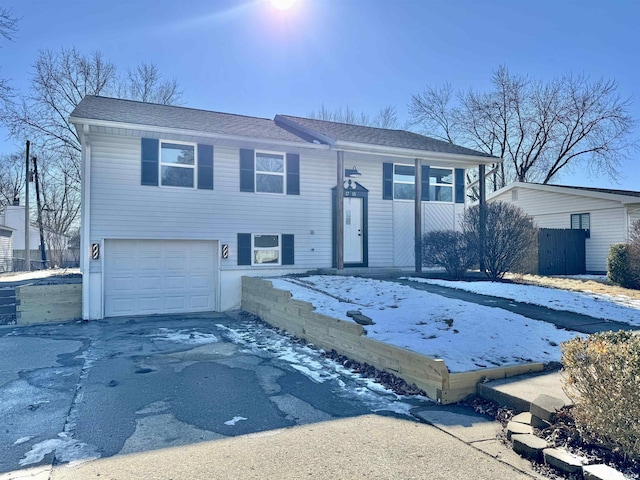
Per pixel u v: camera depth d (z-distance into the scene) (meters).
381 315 7.66
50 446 3.87
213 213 12.94
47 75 23.77
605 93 27.72
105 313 11.95
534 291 10.38
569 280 13.88
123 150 11.98
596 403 3.41
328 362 6.93
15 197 39.31
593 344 3.62
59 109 24.36
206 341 8.71
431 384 5.13
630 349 3.36
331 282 11.49
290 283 11.35
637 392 3.13
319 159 14.35
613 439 3.29
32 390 5.57
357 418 4.52
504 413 4.49
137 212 12.09
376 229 15.00
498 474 3.28
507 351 5.99
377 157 14.69
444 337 6.42
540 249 17.55
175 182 12.56
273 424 4.36
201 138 12.34
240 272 13.27
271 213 13.66
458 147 16.34
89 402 5.09
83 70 25.11
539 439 3.63
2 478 3.28
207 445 3.86
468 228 13.37
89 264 11.62
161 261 12.58
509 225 12.71
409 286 10.96
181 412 4.74
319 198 14.30
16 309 11.19
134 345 8.36
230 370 6.49
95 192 11.70
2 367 6.75
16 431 4.23
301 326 8.81
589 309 8.66
